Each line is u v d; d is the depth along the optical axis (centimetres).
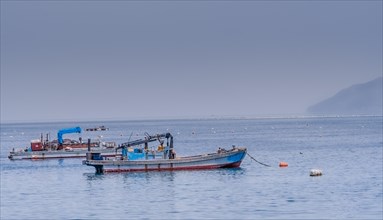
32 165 13512
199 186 9169
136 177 10275
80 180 10312
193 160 10906
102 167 10825
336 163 12569
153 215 7081
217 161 11031
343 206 7269
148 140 11175
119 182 9806
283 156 14812
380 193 8112
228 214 7000
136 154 11000
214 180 9762
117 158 11325
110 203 7938
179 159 10881
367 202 7488
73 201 8181
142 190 8938
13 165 13625
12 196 8769
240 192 8506
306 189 8606
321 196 7981
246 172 10744
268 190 8606
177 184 9412
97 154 11081
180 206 7581
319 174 10150
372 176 9988
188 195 8400
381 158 13588
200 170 10938
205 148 19050
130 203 7900
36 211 7500
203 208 7400
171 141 11062
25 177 11181
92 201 8138
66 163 13762
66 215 7212
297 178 9881
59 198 8475
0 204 8062
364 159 13450
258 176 10206
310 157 14362
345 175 10200
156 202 7919
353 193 8162
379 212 6906
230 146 19712
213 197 8156
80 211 7438
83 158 14862
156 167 10856
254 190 8644
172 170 10875
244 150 11131
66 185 9781
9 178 11119
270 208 7262
